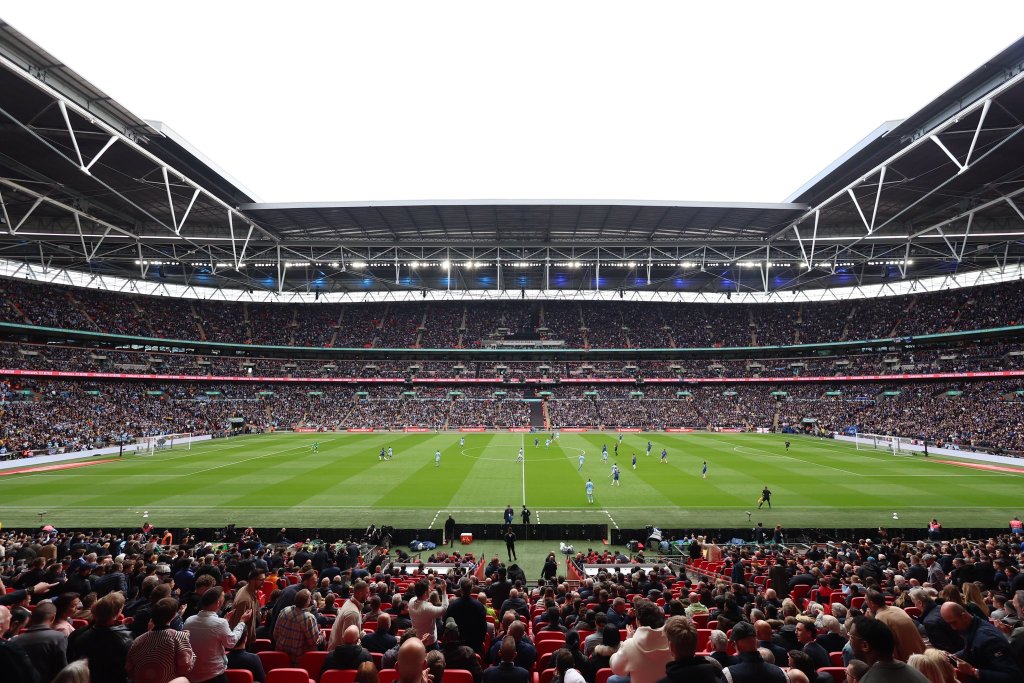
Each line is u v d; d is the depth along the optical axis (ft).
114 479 127.13
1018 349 233.96
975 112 110.52
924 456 173.37
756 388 293.23
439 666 16.28
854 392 267.59
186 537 72.95
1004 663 17.92
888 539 80.18
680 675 14.53
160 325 278.67
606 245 208.13
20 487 117.60
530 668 23.47
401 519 92.79
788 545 79.25
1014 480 129.80
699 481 127.54
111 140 116.37
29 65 98.48
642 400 289.33
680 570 67.67
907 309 283.38
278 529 82.07
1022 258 230.48
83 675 14.78
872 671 13.76
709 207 168.66
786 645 25.43
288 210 170.40
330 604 32.50
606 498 109.40
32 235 177.37
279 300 327.88
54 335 241.14
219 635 19.26
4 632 20.89
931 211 169.99
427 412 274.16
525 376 303.48
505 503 104.73
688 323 321.93
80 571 34.78
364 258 221.87
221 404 261.85
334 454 172.76
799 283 295.28
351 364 307.37
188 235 190.49
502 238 205.87
